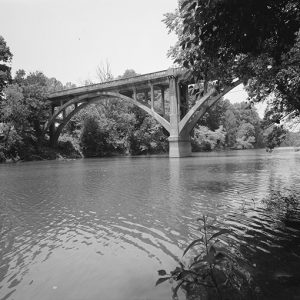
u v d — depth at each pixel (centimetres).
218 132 7912
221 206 1169
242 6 405
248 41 450
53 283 616
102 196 1479
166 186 1706
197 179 1947
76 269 675
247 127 9606
